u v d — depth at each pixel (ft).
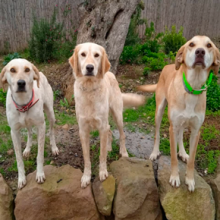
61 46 9.80
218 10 16.52
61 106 6.82
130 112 6.54
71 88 7.09
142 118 6.31
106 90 3.81
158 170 4.09
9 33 10.62
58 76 8.33
